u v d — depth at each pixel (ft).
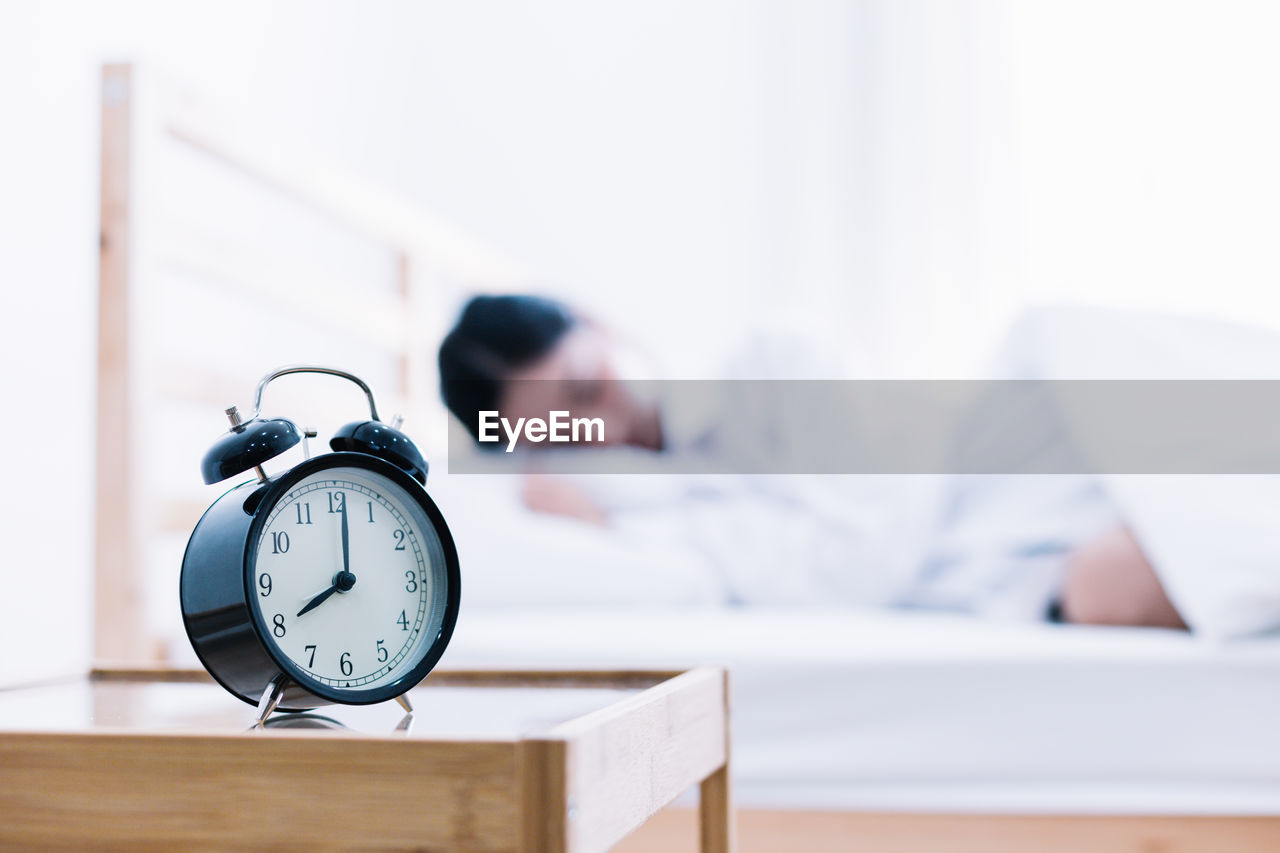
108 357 4.83
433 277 8.29
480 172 11.10
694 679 3.29
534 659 4.58
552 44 11.25
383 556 3.07
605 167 11.17
